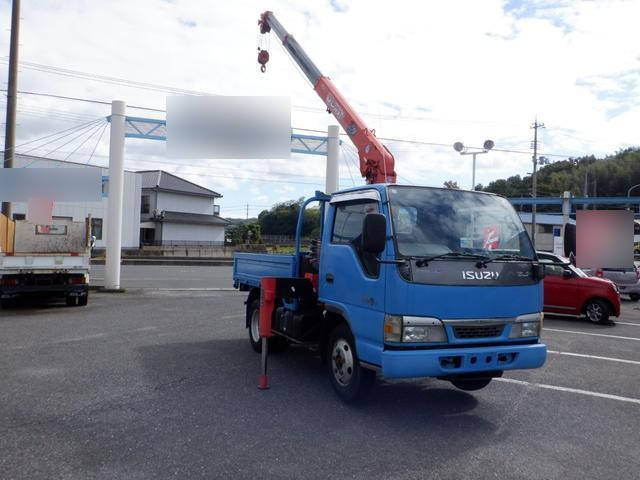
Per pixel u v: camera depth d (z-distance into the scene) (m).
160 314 11.59
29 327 9.59
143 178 48.66
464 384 5.95
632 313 14.32
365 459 4.00
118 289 15.93
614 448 4.38
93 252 36.84
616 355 8.31
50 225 13.95
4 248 13.28
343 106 8.98
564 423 5.00
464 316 4.69
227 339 8.79
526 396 5.90
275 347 7.67
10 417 4.80
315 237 7.15
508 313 4.91
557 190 79.56
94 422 4.70
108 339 8.57
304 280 6.31
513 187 81.00
